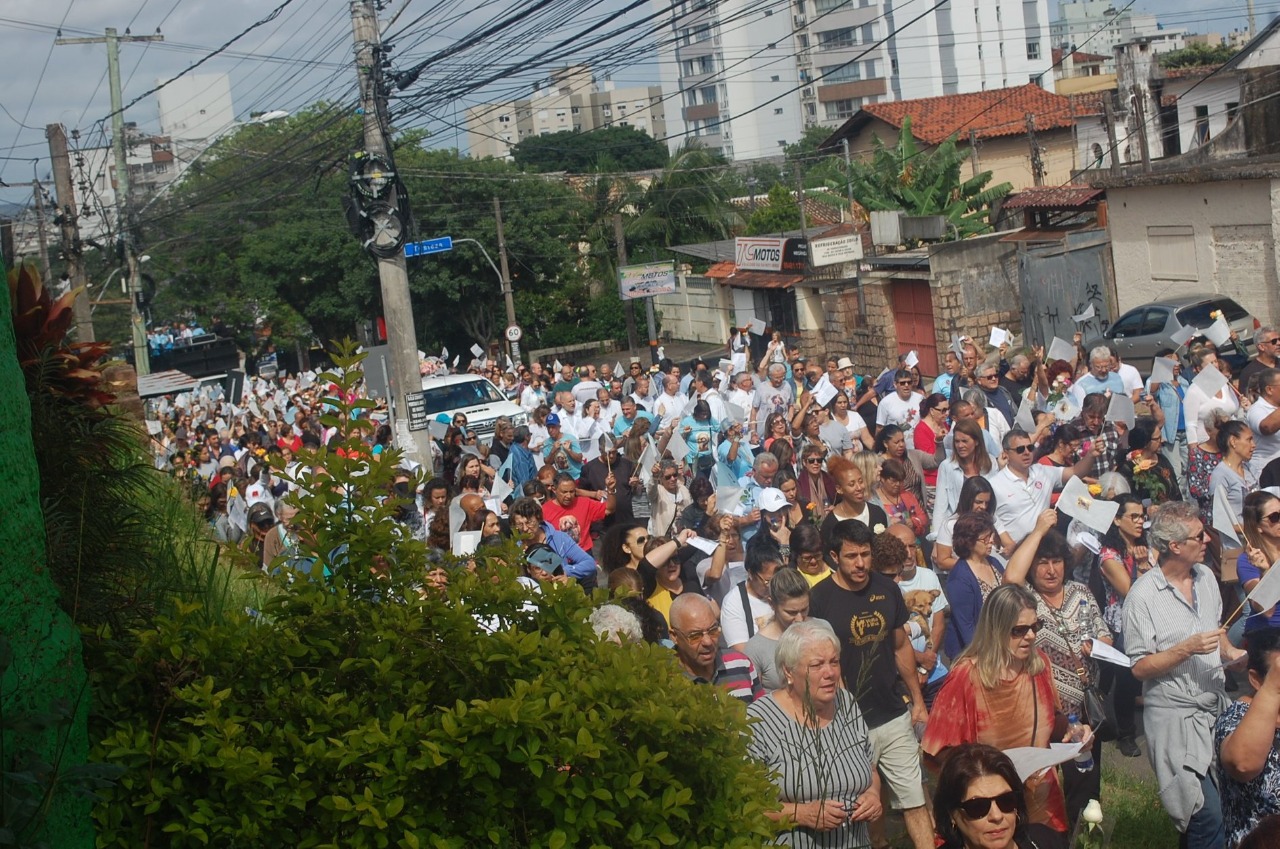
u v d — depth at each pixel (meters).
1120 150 44.88
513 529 7.50
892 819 6.48
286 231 49.59
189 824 3.27
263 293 50.25
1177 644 5.91
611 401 17.30
